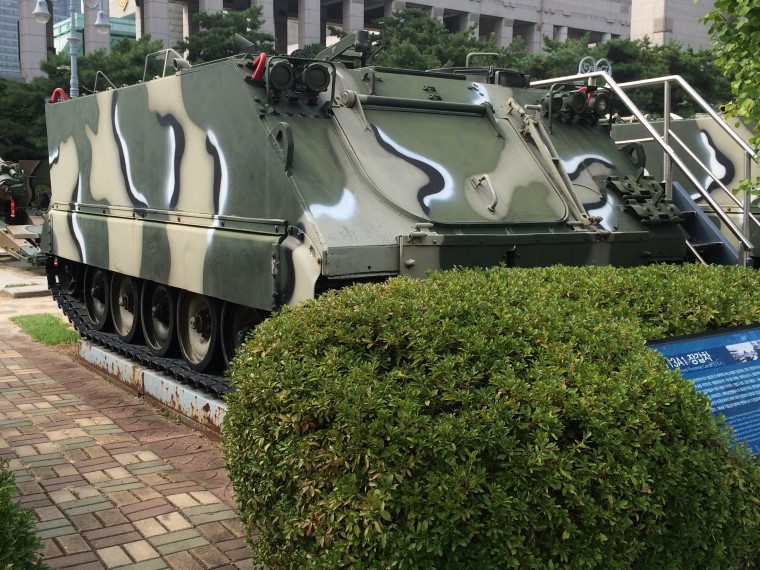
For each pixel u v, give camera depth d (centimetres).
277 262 520
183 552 418
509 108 684
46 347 977
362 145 573
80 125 867
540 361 329
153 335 773
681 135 973
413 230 529
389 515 277
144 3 3559
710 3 3644
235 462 353
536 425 294
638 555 300
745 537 331
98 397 746
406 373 318
